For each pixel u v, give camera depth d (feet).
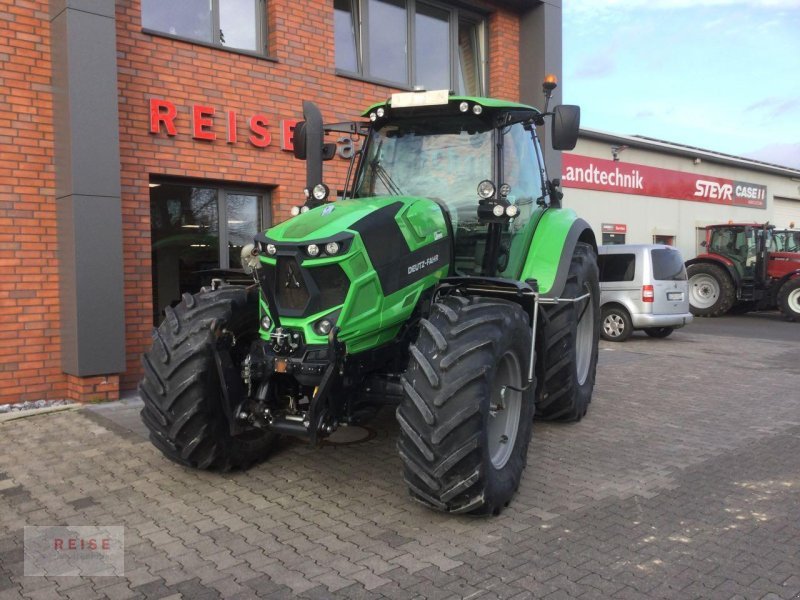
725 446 17.62
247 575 10.46
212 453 14.17
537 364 17.69
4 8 19.86
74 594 9.88
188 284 24.79
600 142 54.29
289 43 26.35
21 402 20.53
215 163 24.36
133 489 14.11
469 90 35.60
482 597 9.84
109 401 20.97
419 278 13.62
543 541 11.72
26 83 20.31
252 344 13.50
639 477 15.14
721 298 54.54
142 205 22.61
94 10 19.95
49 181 20.77
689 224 64.59
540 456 16.60
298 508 13.14
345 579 10.34
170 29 23.77
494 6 34.99
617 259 38.75
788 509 13.35
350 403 13.32
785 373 28.48
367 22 29.73
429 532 12.06
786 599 9.86
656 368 29.60
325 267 12.02
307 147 15.81
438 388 11.62
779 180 78.23
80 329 20.15
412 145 16.29
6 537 11.82
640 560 11.04
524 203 17.10
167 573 10.52
